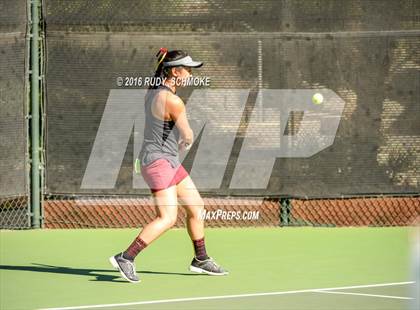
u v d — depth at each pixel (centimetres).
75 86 3164
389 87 3212
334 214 3325
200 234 2248
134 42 3145
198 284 2123
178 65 2134
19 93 3170
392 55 3209
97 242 2933
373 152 3219
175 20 3150
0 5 3145
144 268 2398
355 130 3212
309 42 3186
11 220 3238
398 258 2564
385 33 3206
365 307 1783
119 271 2147
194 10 3152
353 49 3200
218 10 3153
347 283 2125
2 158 3164
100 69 3156
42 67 3180
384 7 3206
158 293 1992
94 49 3153
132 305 1833
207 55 3153
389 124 3219
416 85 3219
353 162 3212
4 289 2075
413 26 3212
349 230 3212
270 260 2534
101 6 3147
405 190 3228
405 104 3219
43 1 3152
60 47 3159
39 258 2600
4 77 3156
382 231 3188
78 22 3152
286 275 2261
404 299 1883
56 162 3186
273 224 3278
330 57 3192
